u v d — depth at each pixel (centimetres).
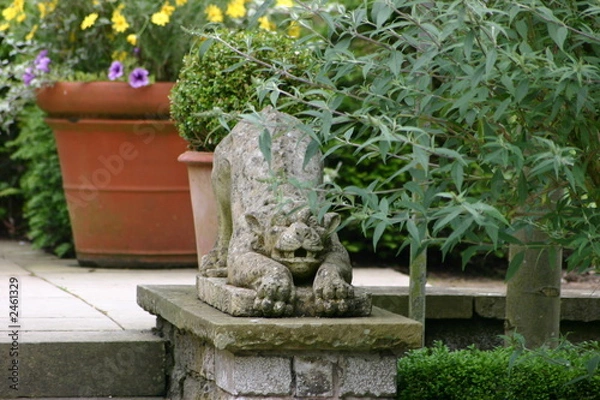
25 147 1641
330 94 747
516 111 719
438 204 754
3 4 1730
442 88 709
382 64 725
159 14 1371
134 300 1162
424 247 721
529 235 752
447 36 685
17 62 1650
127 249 1448
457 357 862
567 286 1478
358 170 1523
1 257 1596
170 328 897
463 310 1073
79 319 1014
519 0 664
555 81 674
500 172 708
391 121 699
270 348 723
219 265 887
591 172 761
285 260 756
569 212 729
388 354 750
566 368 828
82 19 1477
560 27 645
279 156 835
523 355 862
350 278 779
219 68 1095
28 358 860
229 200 894
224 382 755
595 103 706
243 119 734
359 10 711
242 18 1458
